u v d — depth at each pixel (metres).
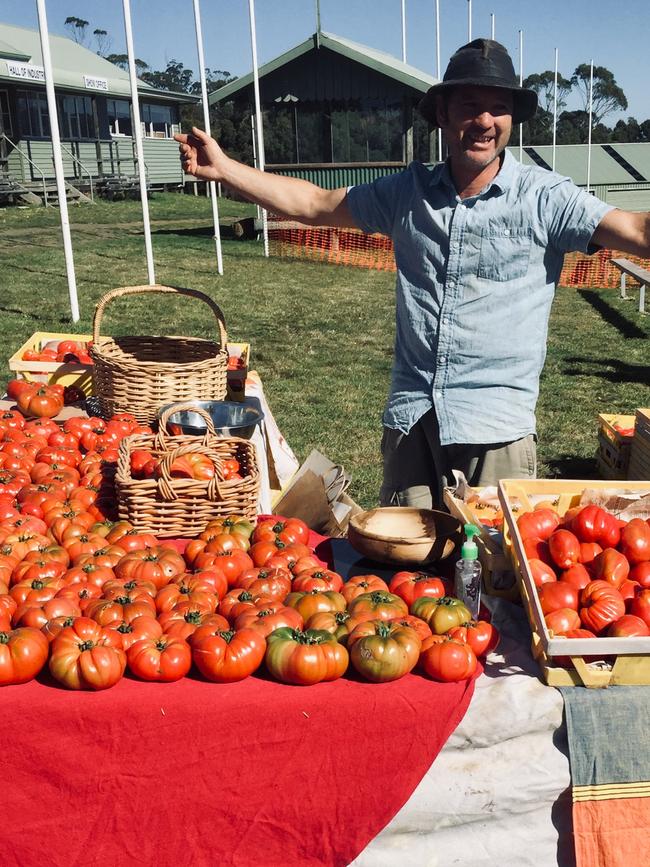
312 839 2.53
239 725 2.44
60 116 32.25
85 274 17.77
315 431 8.62
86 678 2.43
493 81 3.22
